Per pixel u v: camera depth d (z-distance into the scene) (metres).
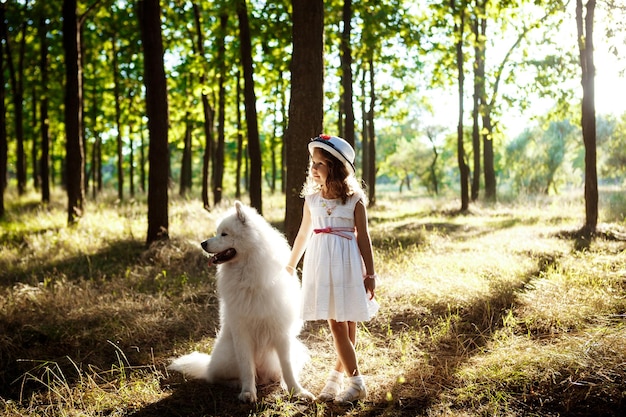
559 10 10.15
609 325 4.19
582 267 6.11
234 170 34.19
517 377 3.47
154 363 4.33
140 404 3.55
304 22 5.95
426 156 41.38
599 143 22.42
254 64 12.28
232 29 11.83
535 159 24.89
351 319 3.31
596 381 3.30
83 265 7.86
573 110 19.28
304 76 5.99
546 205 15.23
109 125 21.20
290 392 3.57
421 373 3.82
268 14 10.54
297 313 3.65
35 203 16.19
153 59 8.70
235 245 3.47
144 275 7.03
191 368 3.96
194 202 14.51
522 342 4.15
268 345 3.68
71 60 11.23
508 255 7.16
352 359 3.46
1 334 4.69
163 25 15.31
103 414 3.44
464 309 5.12
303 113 6.02
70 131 11.23
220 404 3.53
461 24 12.63
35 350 4.58
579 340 3.79
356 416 3.28
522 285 5.58
